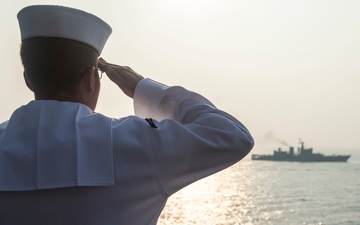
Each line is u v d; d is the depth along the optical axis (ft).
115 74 3.76
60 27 3.01
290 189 109.29
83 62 3.12
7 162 2.82
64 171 2.79
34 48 3.06
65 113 3.03
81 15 3.04
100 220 2.82
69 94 3.17
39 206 2.79
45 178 2.77
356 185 114.01
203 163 3.05
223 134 3.08
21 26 3.15
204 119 3.21
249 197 88.79
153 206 3.05
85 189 2.82
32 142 2.88
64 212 2.79
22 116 3.04
